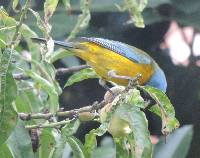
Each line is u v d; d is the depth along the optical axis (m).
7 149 7.51
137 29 14.49
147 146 7.09
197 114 14.57
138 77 7.49
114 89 8.05
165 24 14.87
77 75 9.05
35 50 9.46
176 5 13.23
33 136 8.33
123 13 14.10
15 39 7.61
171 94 14.66
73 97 14.87
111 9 12.36
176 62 14.98
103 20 14.12
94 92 14.91
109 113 7.53
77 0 12.70
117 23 14.16
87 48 11.27
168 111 7.57
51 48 7.73
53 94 8.16
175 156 11.80
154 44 15.02
